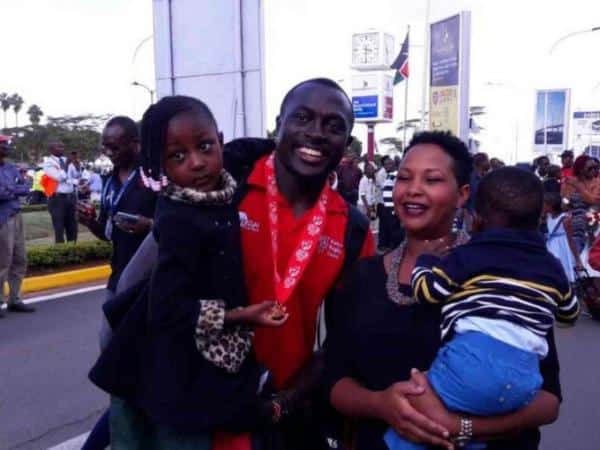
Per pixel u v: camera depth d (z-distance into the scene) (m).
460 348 1.80
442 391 1.79
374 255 2.26
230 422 1.94
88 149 53.12
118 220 3.54
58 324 7.12
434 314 1.94
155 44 5.88
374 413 1.91
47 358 5.94
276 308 1.96
